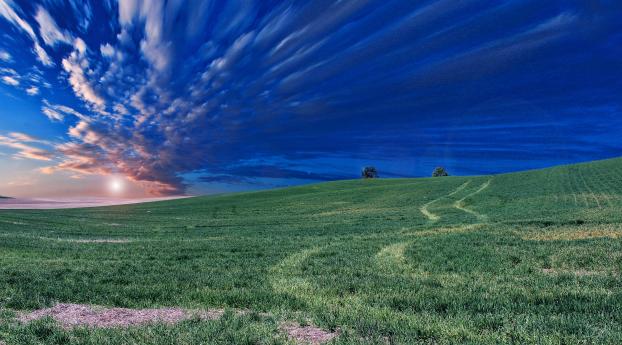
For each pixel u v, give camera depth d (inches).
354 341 227.6
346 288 392.5
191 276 476.7
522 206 1584.6
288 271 514.6
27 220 1898.4
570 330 237.8
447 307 309.6
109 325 284.8
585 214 1121.4
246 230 1338.6
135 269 552.1
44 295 376.5
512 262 535.2
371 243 789.2
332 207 2289.6
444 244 707.4
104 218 2148.1
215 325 265.1
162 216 2285.9
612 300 301.7
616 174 2332.7
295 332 260.4
